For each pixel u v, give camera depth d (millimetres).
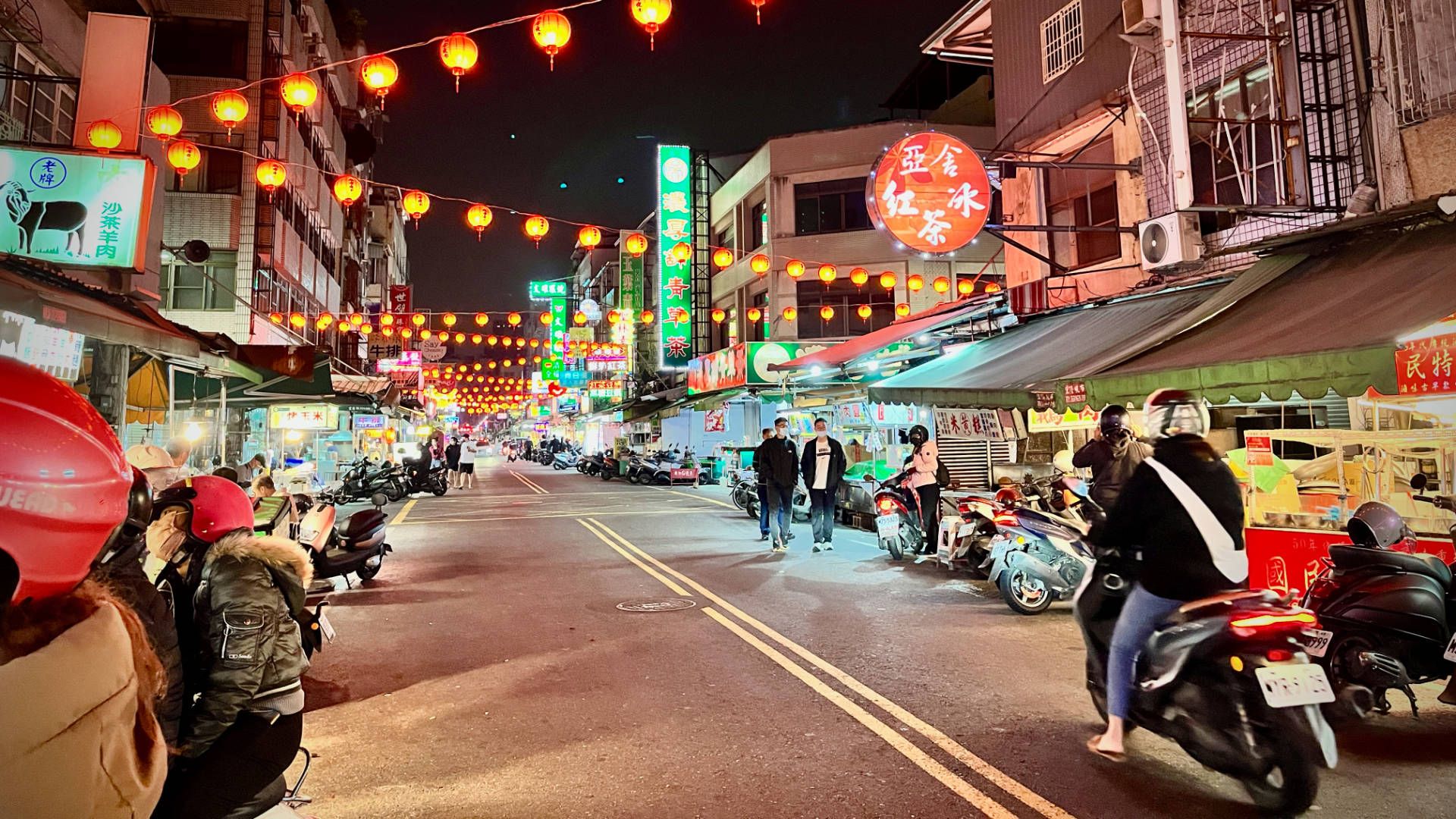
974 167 9688
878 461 15547
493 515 18156
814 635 6902
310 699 5352
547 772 4113
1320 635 4523
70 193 9016
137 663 1434
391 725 4848
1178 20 8461
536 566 10836
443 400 56469
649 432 38344
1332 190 8273
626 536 13977
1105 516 4090
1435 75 7371
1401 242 6699
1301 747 3340
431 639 6969
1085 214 12500
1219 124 9031
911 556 11125
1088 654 4492
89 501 1258
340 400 19000
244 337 21609
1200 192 9984
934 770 4059
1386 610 4617
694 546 12625
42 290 7070
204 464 13969
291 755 2600
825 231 26984
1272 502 6832
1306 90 8570
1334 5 8289
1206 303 8109
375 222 53406
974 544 9344
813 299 26734
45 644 1191
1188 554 3721
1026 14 13898
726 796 3791
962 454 13477
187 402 14469
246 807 2420
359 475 22469
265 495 7043
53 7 12016
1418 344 4871
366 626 7465
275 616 2611
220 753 2430
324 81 30078
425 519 17531
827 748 4367
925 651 6375
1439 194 6527
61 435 1231
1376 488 6312
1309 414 8531
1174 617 3744
